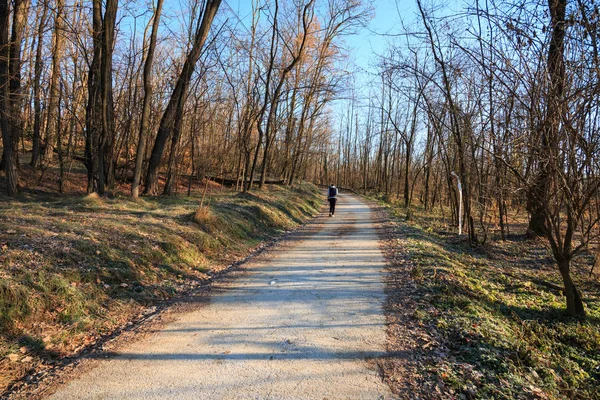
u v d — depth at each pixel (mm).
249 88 19969
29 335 4426
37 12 13977
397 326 4926
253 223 13320
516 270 9711
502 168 6520
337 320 5148
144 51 16859
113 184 14117
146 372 3762
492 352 4160
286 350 4234
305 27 19156
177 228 9320
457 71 9016
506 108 6027
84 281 5746
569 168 5336
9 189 11891
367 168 56875
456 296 6203
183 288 6883
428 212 23531
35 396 3369
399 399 3285
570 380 4301
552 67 5188
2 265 5191
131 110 16328
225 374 3705
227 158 27250
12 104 12602
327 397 3307
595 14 4699
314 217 20125
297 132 29703
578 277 9180
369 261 8781
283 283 7004
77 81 15797
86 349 4410
